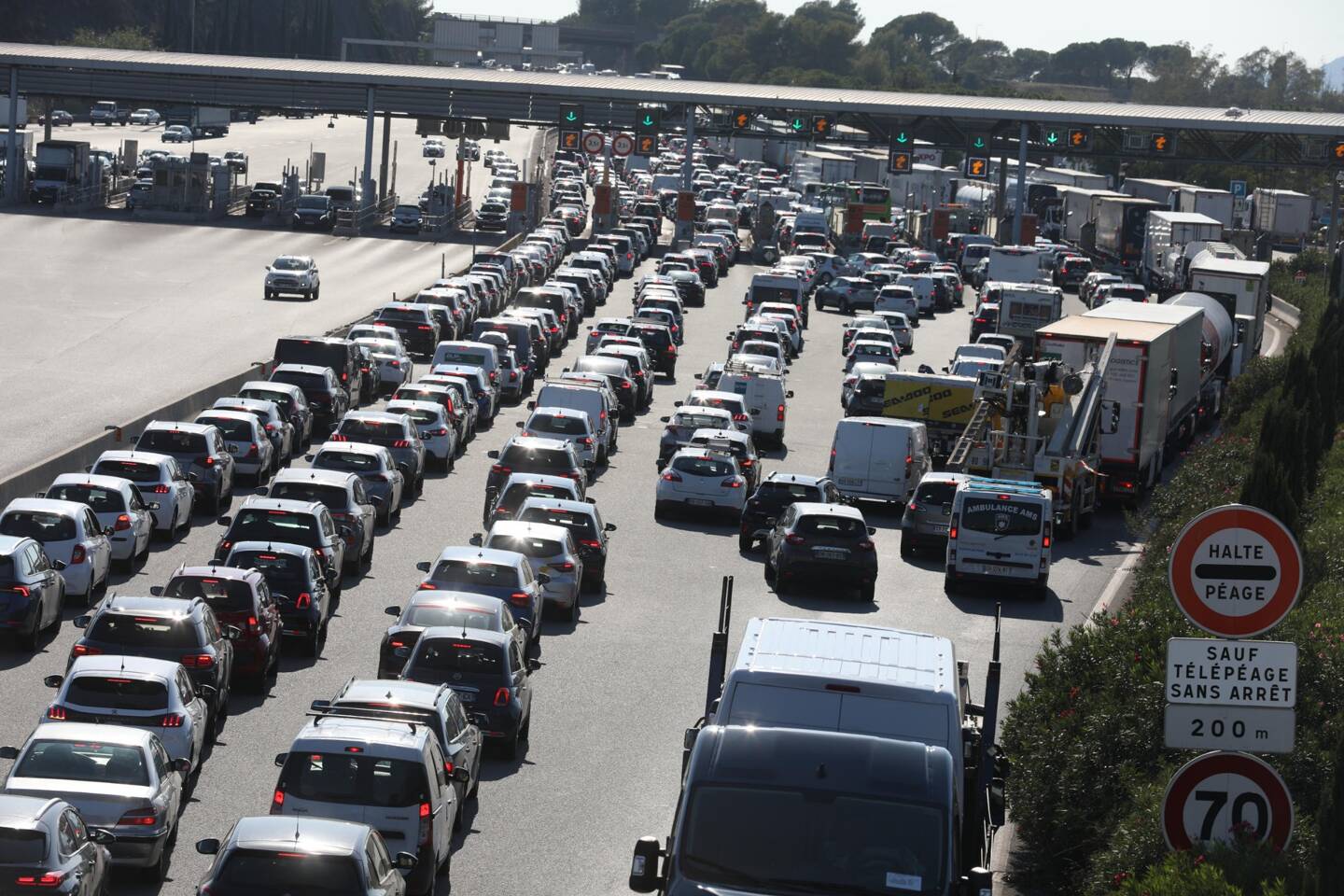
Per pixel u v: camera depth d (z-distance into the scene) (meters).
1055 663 71.75
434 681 74.50
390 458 129.75
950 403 160.62
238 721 78.69
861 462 144.50
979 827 48.69
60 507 96.88
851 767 40.72
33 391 166.12
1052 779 62.84
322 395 159.50
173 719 65.50
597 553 110.19
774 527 122.81
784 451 174.62
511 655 76.06
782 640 50.88
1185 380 175.88
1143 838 53.28
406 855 54.78
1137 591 103.50
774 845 39.56
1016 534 116.25
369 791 56.44
